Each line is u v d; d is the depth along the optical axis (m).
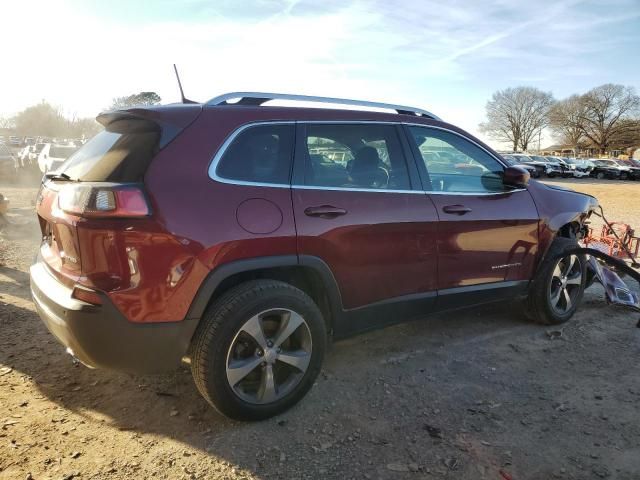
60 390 3.32
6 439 2.78
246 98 3.15
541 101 106.38
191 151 2.78
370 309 3.41
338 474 2.58
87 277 2.59
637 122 97.31
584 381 3.56
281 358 2.97
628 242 7.18
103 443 2.78
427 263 3.62
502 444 2.84
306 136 3.20
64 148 17.36
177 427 2.94
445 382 3.52
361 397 3.30
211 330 2.73
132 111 2.93
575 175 42.19
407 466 2.65
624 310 5.09
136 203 2.54
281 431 2.92
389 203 3.40
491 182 4.14
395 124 3.66
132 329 2.58
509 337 4.32
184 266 2.64
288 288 2.97
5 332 4.18
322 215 3.08
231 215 2.77
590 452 2.78
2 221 8.15
